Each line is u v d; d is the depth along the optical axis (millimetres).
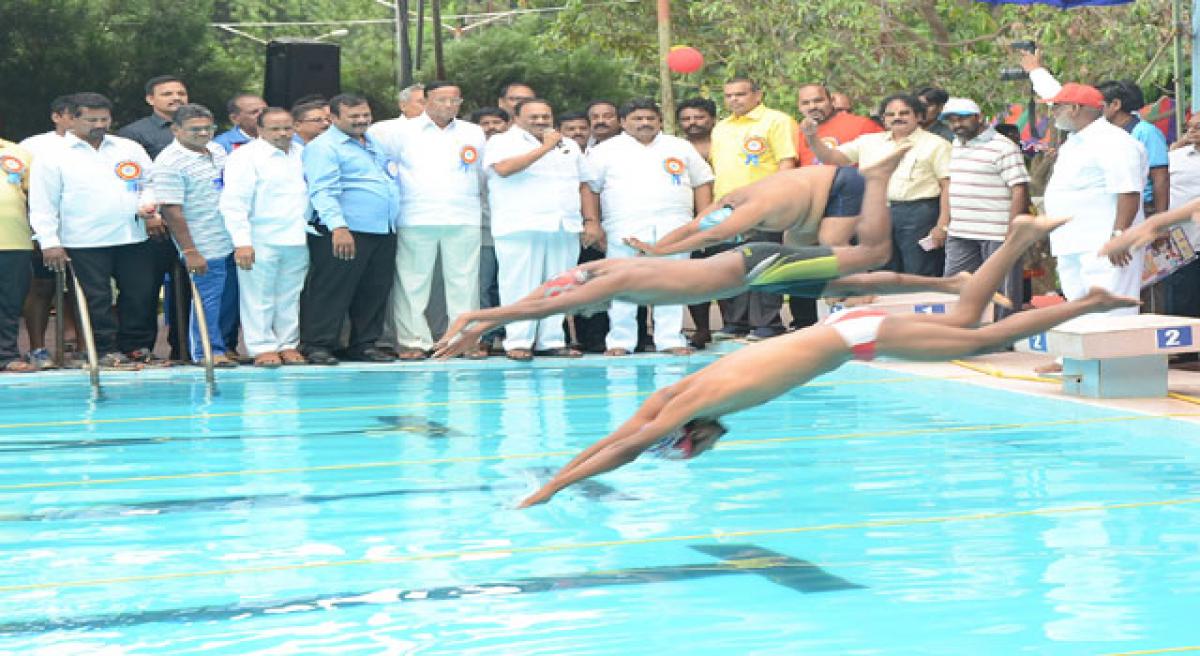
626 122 11375
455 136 11344
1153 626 4387
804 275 3652
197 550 5609
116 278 10945
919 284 3783
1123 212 8734
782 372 3623
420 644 4340
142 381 10648
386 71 29328
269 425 8680
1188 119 10531
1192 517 5863
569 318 12656
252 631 4508
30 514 6312
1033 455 7320
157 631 4523
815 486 6652
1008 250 3721
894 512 6074
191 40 23641
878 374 10430
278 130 10844
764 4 16953
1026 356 11148
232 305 11344
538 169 11195
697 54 11703
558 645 4309
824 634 4371
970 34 17469
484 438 8102
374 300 11453
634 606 4723
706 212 3762
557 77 28672
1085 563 5168
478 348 11617
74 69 22375
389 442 8023
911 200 10633
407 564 5328
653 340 12234
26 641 4438
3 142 10641
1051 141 14531
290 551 5570
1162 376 8719
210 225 10836
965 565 5172
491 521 6031
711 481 6809
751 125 11250
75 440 8227
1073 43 15516
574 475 3691
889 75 16016
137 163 10750
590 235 11453
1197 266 9977
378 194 11086
